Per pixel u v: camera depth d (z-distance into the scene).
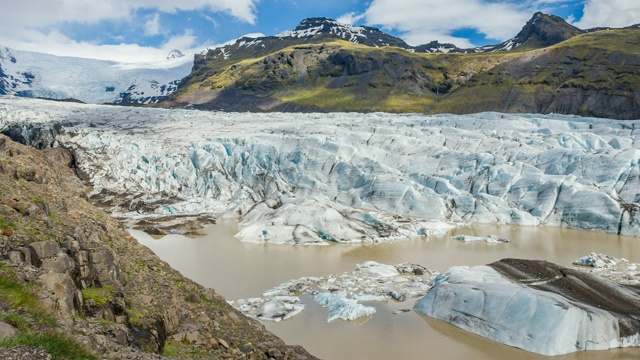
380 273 44.03
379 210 69.88
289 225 58.94
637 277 42.41
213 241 56.84
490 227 63.41
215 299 23.41
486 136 83.50
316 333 32.00
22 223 16.72
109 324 15.13
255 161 82.88
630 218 58.69
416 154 79.94
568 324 29.62
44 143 86.62
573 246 54.03
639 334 30.34
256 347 19.91
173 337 17.91
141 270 21.34
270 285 41.50
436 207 67.25
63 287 14.34
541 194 66.25
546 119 92.94
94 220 22.59
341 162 78.12
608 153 68.19
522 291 32.31
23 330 12.07
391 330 32.66
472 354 29.34
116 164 80.06
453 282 36.47
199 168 81.81
